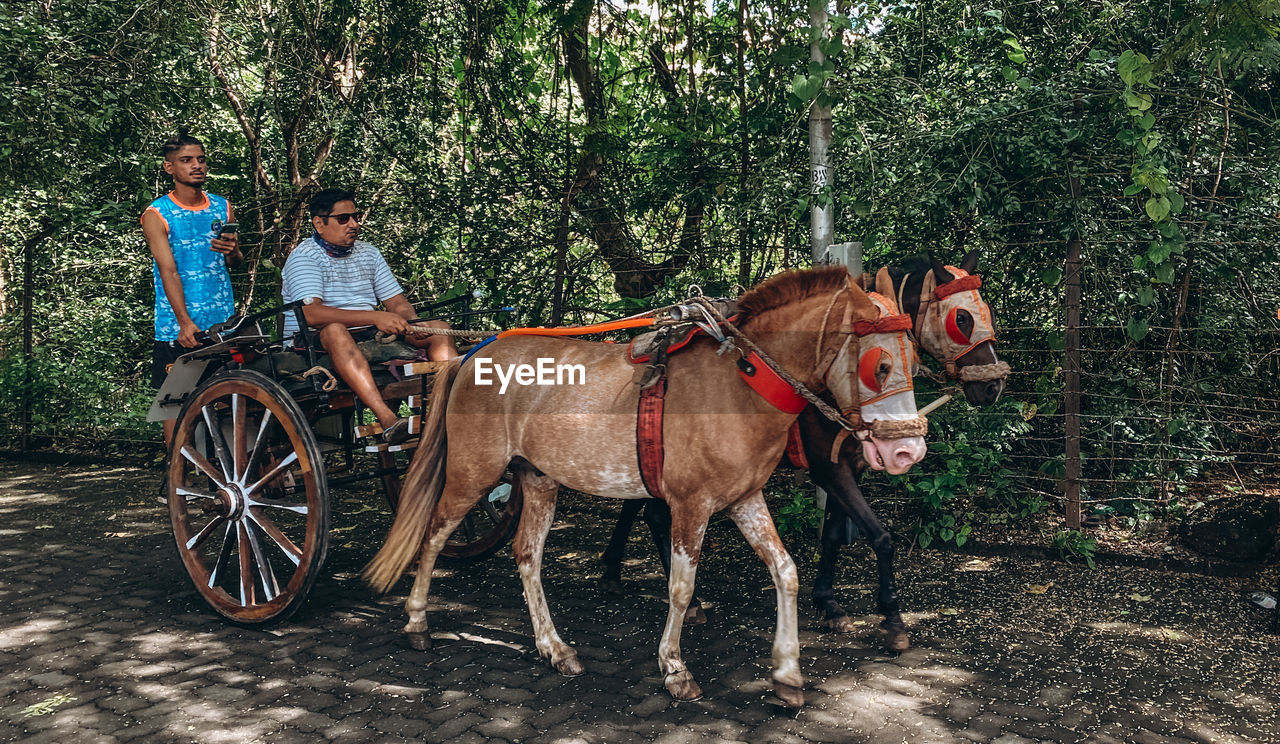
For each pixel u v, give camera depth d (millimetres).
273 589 4102
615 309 6117
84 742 2994
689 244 6391
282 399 3926
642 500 4438
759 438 3123
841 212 5344
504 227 6922
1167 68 4359
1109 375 5367
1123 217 5277
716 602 4367
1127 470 5453
